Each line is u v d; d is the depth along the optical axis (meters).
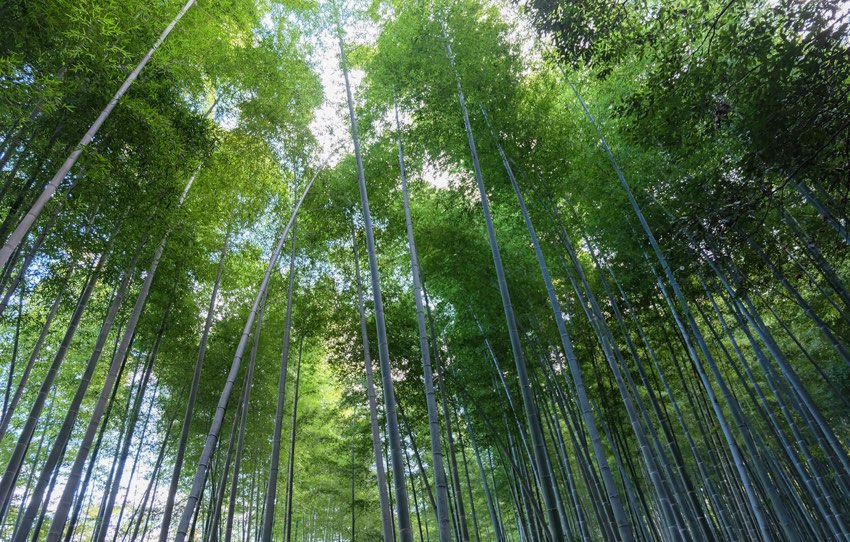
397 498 3.38
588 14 3.94
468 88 5.98
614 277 7.13
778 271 6.28
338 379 9.36
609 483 3.92
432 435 3.80
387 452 10.21
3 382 7.86
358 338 8.17
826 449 6.31
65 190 4.75
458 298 7.87
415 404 8.78
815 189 5.46
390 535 4.47
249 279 8.15
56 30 4.20
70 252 5.20
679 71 3.77
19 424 8.48
